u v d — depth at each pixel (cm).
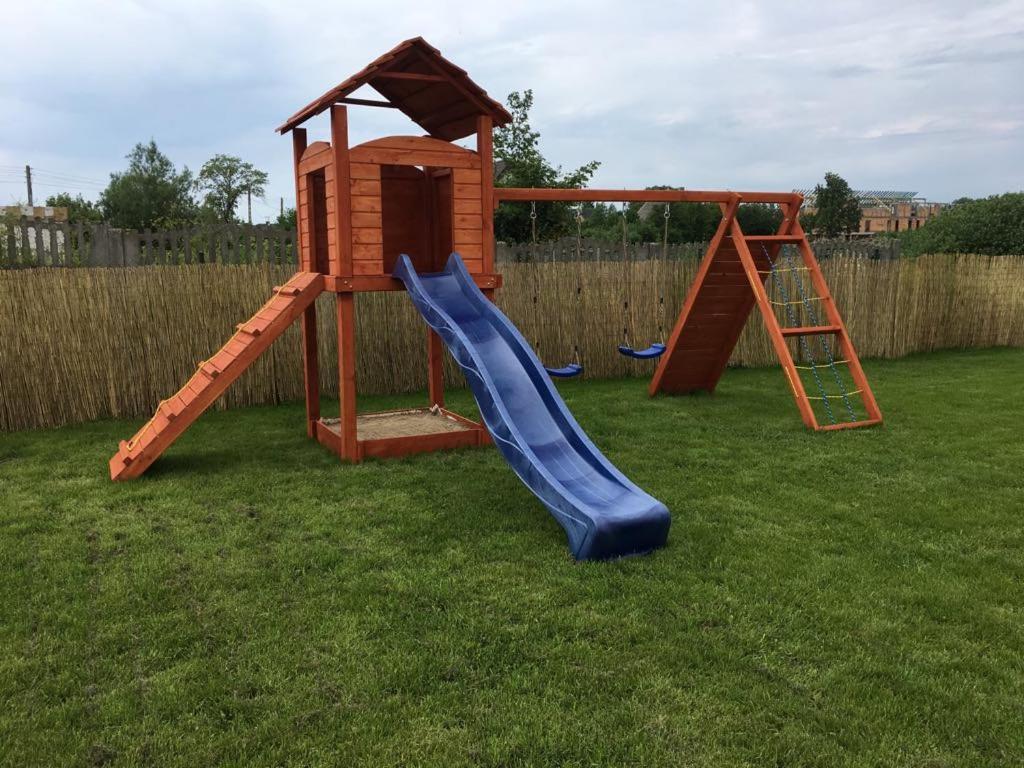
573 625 357
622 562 430
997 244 1791
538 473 465
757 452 678
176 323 875
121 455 626
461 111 723
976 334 1406
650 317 1149
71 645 342
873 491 564
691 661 326
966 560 436
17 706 297
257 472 623
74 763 264
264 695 303
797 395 782
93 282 827
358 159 650
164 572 421
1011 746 273
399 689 307
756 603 380
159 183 4334
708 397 955
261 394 928
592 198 777
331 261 674
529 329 1080
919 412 841
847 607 376
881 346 1288
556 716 289
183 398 640
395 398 966
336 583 406
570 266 1093
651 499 455
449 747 271
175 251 935
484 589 397
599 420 812
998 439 716
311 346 746
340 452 670
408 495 561
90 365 832
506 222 1884
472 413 868
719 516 510
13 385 789
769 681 312
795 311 1230
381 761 264
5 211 1482
